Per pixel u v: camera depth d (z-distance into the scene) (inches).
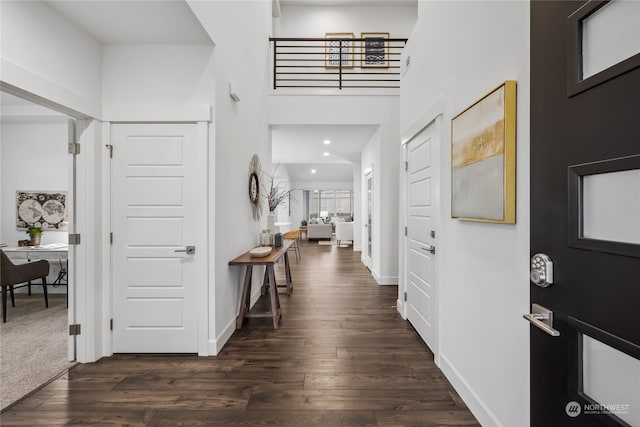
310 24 255.9
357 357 96.2
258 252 123.4
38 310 142.4
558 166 38.1
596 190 33.3
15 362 93.4
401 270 135.0
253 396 76.2
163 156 98.0
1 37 66.6
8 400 74.7
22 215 171.3
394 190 190.1
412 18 255.6
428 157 101.9
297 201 533.0
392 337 111.3
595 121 32.4
